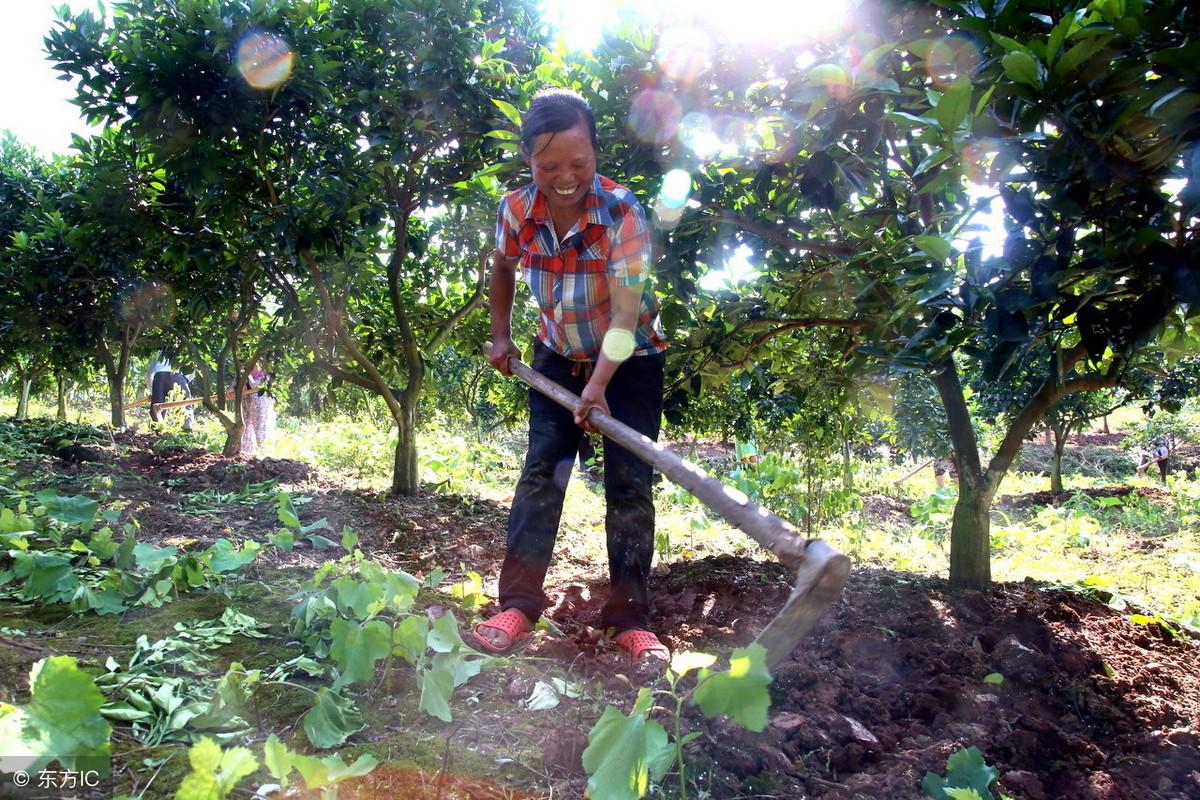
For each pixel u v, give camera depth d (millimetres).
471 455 8172
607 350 2291
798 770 1769
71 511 2832
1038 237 1937
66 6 4133
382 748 1728
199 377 7445
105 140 5703
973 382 8961
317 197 4059
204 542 3371
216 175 4160
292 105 4051
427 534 4047
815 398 4293
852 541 4895
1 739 1281
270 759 1232
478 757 1714
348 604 2117
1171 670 2646
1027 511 10625
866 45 2312
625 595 2527
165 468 5621
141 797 1469
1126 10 1619
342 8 4195
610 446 2555
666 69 2979
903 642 2553
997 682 2314
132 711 1735
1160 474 14250
